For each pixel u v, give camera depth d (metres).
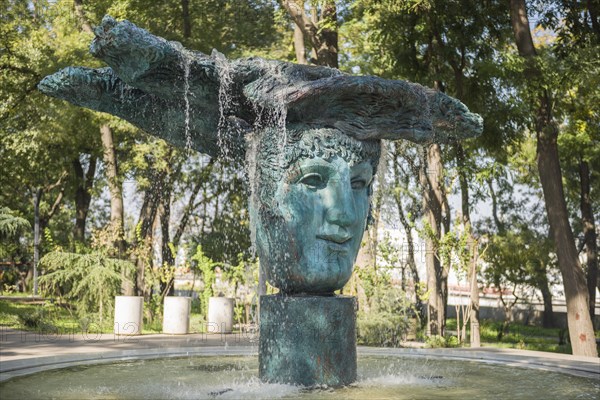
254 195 6.52
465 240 17.47
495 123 17.02
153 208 24.47
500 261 25.88
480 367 7.68
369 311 16.30
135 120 6.83
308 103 6.07
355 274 16.55
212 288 20.48
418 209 19.33
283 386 6.00
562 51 17.36
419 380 6.58
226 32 22.58
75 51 19.62
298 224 6.20
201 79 6.01
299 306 6.11
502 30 17.58
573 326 15.37
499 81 16.88
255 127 6.52
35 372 6.89
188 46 20.89
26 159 27.61
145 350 8.67
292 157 6.22
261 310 6.32
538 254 25.70
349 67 21.19
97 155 27.17
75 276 19.47
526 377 6.87
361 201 6.47
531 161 26.20
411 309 18.42
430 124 6.54
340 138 6.26
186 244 23.66
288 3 17.80
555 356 8.36
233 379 6.56
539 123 15.96
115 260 19.77
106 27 5.41
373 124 6.34
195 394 5.68
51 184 34.47
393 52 18.08
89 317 18.08
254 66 6.12
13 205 37.22
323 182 6.27
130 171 24.38
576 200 27.61
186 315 18.03
